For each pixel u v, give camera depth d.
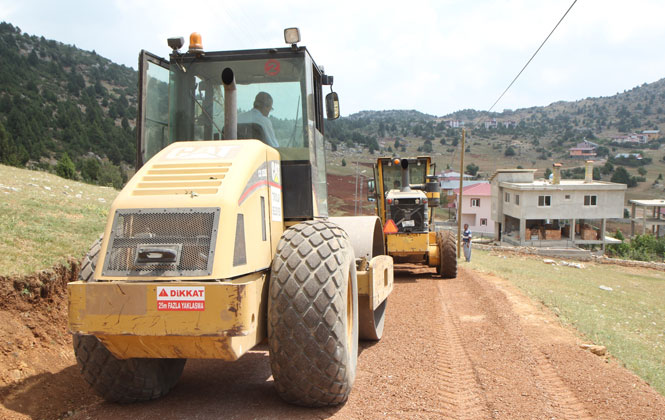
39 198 12.99
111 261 3.72
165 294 3.51
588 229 58.53
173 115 5.49
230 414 4.21
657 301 20.08
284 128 5.36
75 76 190.88
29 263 6.96
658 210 73.88
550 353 6.89
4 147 69.81
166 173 4.14
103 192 19.02
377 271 6.10
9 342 5.65
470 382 5.49
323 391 4.14
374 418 4.27
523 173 62.12
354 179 99.56
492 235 72.38
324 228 4.43
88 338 4.16
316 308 3.97
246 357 6.10
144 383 4.35
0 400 4.58
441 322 8.53
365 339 6.95
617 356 7.59
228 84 4.80
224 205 3.78
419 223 14.59
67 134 126.38
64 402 4.88
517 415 4.62
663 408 5.00
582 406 5.02
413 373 5.62
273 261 4.16
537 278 20.38
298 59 5.43
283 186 5.16
